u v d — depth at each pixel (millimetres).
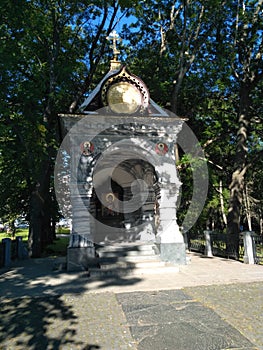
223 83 15977
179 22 16984
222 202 22078
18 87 12820
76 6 14617
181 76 14922
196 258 11773
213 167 19516
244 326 4484
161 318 4945
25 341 4215
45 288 7320
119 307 5621
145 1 16781
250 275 8102
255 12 15078
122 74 10500
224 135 17125
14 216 21250
